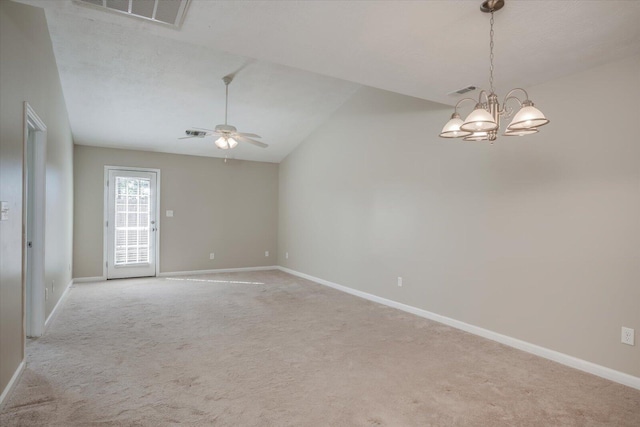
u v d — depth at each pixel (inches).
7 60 93.6
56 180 170.7
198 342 139.1
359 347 136.3
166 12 88.5
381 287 203.3
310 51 108.3
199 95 208.7
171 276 283.6
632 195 108.3
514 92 138.6
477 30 95.1
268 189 323.6
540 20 89.5
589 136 118.1
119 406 92.3
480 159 152.4
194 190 293.9
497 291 144.8
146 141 260.7
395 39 100.3
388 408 93.6
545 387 106.1
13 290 99.9
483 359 126.2
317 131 265.0
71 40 156.8
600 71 115.9
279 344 138.4
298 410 92.0
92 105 208.7
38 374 109.3
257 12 88.0
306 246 278.4
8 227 94.8
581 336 119.2
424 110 178.7
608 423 87.9
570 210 122.6
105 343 136.6
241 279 273.3
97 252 261.6
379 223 205.9
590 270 117.4
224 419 87.4
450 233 164.7
